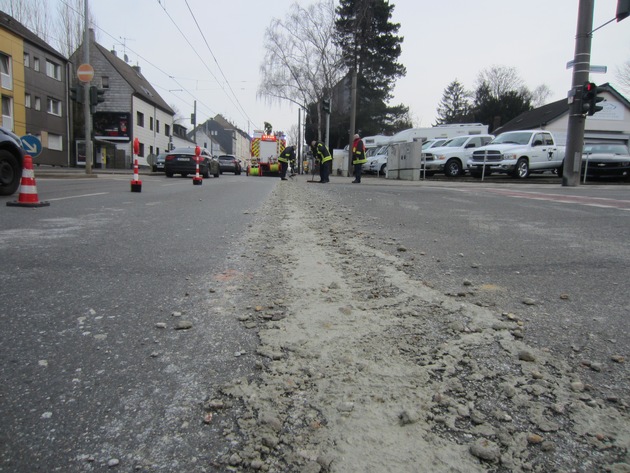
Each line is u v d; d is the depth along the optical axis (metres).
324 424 1.68
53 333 2.39
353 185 16.39
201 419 1.69
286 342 2.34
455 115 91.12
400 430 1.65
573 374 2.06
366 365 2.11
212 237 5.14
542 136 20.64
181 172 23.41
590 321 2.69
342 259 4.14
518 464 1.49
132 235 5.16
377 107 50.25
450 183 17.66
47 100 36.59
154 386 1.90
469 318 2.70
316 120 46.66
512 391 1.90
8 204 7.36
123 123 46.84
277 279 3.46
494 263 4.06
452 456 1.52
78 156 40.69
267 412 1.74
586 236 5.44
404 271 3.75
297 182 19.34
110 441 1.56
